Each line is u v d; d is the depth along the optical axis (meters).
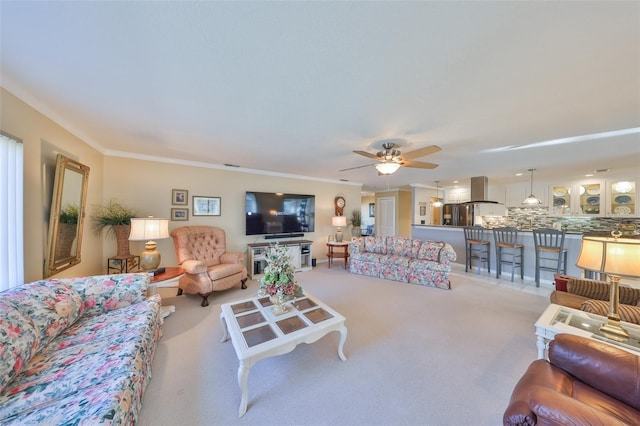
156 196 3.84
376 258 4.51
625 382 1.05
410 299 3.32
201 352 2.05
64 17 1.09
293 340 1.67
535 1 1.00
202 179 4.26
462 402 1.53
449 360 1.95
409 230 8.40
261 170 4.89
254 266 4.49
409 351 2.07
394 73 1.53
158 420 1.38
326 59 1.40
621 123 2.26
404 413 1.45
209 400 1.54
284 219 5.06
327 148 3.22
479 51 1.31
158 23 1.13
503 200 6.45
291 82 1.64
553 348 1.27
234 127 2.48
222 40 1.25
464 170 4.76
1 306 1.31
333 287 3.86
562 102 1.86
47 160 2.12
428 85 1.66
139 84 1.68
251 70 1.51
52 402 1.08
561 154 3.43
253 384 1.69
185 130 2.58
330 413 1.45
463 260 5.41
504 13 1.06
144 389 1.54
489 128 2.41
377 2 1.02
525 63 1.40
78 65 1.47
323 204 5.98
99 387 1.16
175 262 3.99
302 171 5.01
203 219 4.27
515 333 2.38
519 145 2.97
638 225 4.94
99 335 1.61
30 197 1.90
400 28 1.16
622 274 1.38
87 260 2.97
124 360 1.35
